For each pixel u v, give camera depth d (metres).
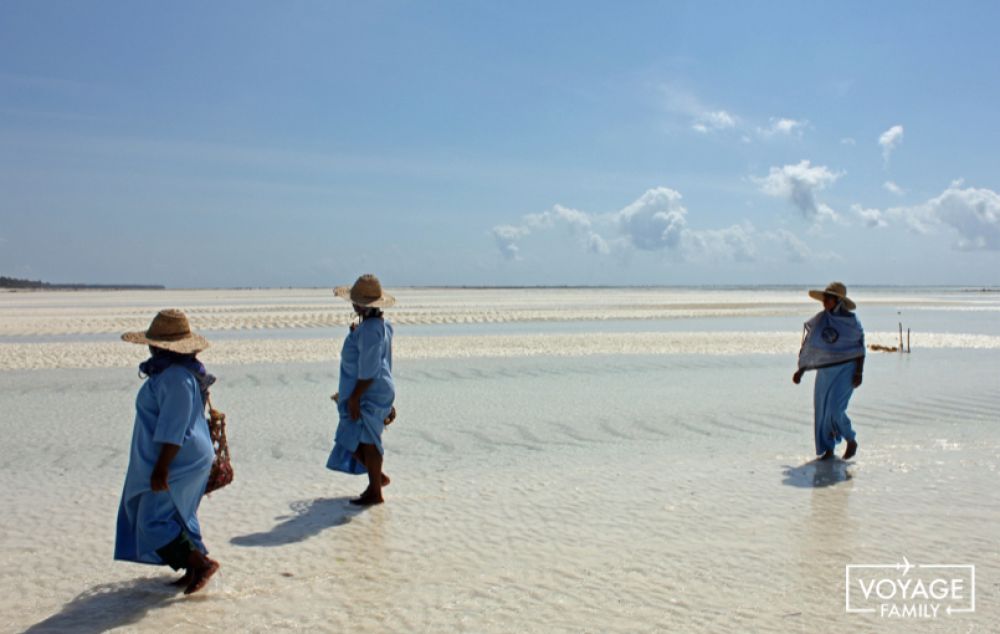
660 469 8.66
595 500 7.46
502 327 30.72
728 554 6.01
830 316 9.09
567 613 4.96
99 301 58.22
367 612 4.98
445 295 86.50
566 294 95.38
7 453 9.39
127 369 17.44
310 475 8.47
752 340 24.23
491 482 8.13
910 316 43.25
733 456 9.29
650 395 13.84
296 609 5.03
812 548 6.15
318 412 12.20
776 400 13.29
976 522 6.78
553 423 11.30
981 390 14.48
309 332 27.97
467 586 5.40
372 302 7.14
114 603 5.12
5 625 4.79
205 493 5.59
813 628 4.75
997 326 34.16
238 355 19.72
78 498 7.53
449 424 11.23
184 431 5.08
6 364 18.16
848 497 7.55
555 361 18.92
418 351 20.89
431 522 6.81
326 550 6.11
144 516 5.14
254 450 9.63
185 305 49.09
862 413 12.10
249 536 6.44
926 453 9.41
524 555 6.00
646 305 52.38
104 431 10.71
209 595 5.25
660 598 5.18
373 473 7.32
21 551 6.08
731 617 4.89
